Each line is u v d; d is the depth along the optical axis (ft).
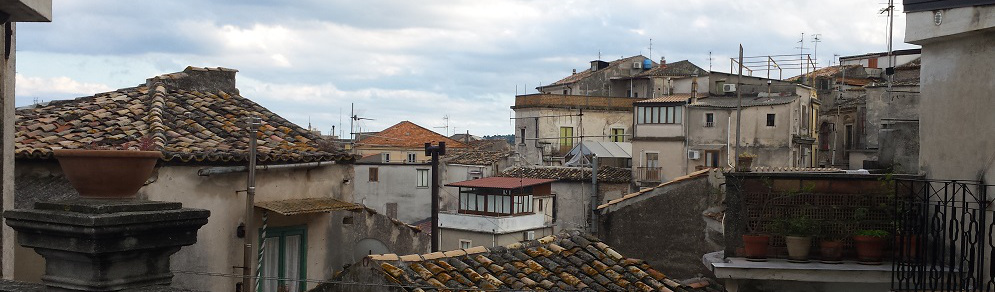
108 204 14.14
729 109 148.15
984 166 26.91
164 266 15.05
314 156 42.34
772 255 30.60
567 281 34.22
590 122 190.19
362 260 32.27
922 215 29.12
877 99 129.49
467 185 128.67
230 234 38.70
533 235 129.59
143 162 14.82
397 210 145.28
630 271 36.06
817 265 29.48
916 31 29.27
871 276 28.76
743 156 54.08
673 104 153.07
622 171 152.05
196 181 37.11
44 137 38.65
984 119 27.02
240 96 49.14
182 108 44.62
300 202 41.06
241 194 39.29
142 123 41.55
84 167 14.43
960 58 28.43
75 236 13.87
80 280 14.07
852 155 128.67
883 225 30.22
